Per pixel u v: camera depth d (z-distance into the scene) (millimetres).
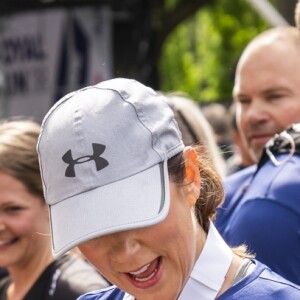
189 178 3271
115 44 17609
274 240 4414
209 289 3322
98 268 3195
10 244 5078
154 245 3098
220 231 4887
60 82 16875
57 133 3172
